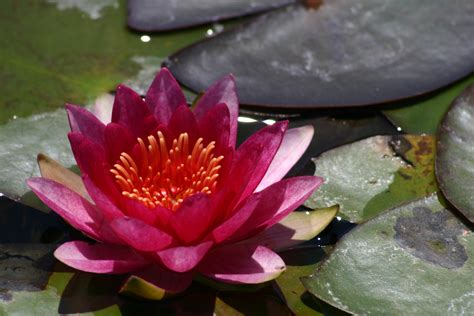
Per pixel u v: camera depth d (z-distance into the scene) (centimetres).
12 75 86
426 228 79
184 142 79
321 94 85
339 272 77
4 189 81
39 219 80
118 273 77
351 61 86
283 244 78
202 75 86
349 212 80
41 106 85
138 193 78
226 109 78
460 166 81
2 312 76
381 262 78
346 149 82
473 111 83
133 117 79
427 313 76
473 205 79
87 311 76
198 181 79
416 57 86
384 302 76
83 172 77
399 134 84
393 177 81
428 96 85
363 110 85
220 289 77
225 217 77
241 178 77
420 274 77
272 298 77
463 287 77
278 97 85
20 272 78
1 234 79
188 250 75
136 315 76
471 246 78
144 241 75
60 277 77
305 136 80
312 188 77
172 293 76
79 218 77
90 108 85
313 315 76
